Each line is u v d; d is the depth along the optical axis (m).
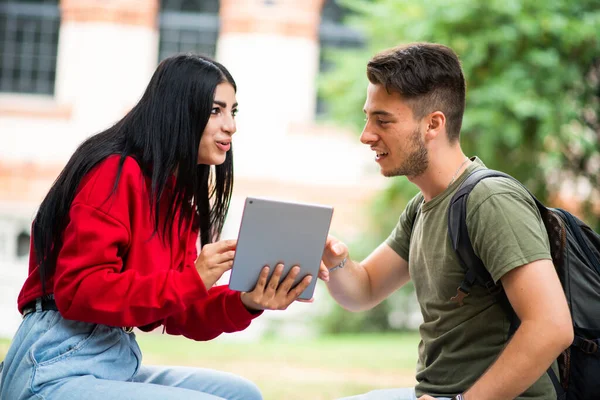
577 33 10.29
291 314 14.11
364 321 13.81
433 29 10.42
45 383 2.93
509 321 3.09
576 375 3.09
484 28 10.34
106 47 16.27
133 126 3.16
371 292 3.76
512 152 10.93
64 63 16.33
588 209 12.29
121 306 2.87
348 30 16.56
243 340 12.73
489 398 2.85
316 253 3.09
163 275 2.93
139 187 3.05
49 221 3.06
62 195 3.05
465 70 10.38
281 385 8.20
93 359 3.02
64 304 2.90
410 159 3.23
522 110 9.95
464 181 3.17
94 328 3.05
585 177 12.13
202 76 3.20
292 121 16.14
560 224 3.14
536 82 10.41
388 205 12.48
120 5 16.17
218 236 3.61
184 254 3.28
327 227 3.04
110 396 2.89
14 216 15.96
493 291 3.07
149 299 2.88
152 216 3.08
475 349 3.11
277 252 3.04
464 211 3.06
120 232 2.96
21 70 16.72
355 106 11.72
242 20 16.03
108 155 3.05
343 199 16.05
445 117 3.22
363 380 8.73
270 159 16.12
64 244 2.95
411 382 8.75
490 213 2.98
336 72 12.16
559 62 10.59
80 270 2.88
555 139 11.01
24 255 15.97
